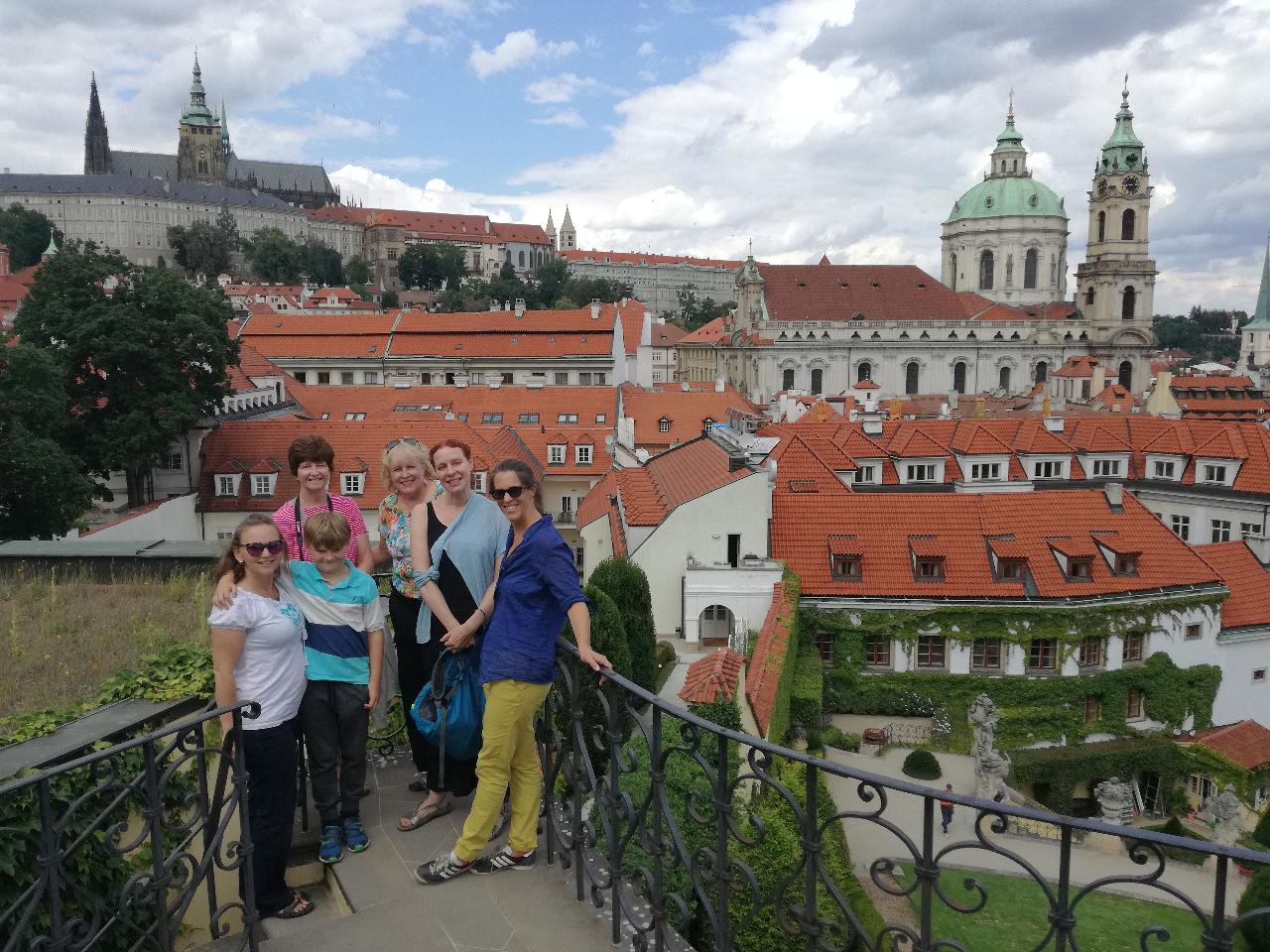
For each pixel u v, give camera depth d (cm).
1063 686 4028
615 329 11112
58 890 624
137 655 1245
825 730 3956
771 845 1825
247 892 768
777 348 15212
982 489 6125
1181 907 2672
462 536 915
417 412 7669
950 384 15762
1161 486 6475
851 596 4103
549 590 812
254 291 18738
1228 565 4525
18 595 1559
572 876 875
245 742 838
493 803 840
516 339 11119
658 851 719
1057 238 18188
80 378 5584
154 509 5328
